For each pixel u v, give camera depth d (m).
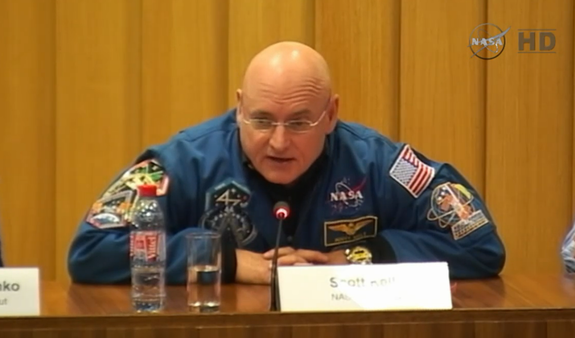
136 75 12.44
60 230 12.48
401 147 9.05
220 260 7.12
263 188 8.61
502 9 12.65
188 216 8.69
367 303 6.50
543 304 7.02
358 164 8.79
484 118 12.76
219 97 12.49
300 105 8.02
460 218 8.51
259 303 7.08
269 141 8.10
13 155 12.36
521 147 12.81
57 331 6.21
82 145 12.42
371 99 12.61
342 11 12.52
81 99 12.40
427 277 6.62
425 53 12.62
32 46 12.32
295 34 12.52
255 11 12.47
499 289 7.75
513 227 12.88
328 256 8.41
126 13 12.39
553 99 12.79
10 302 6.37
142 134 12.45
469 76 12.68
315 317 6.39
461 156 12.75
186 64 12.44
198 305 6.82
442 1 12.59
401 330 6.45
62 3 12.30
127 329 6.25
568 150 12.85
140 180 8.54
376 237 8.61
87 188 12.46
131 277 7.78
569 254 8.86
